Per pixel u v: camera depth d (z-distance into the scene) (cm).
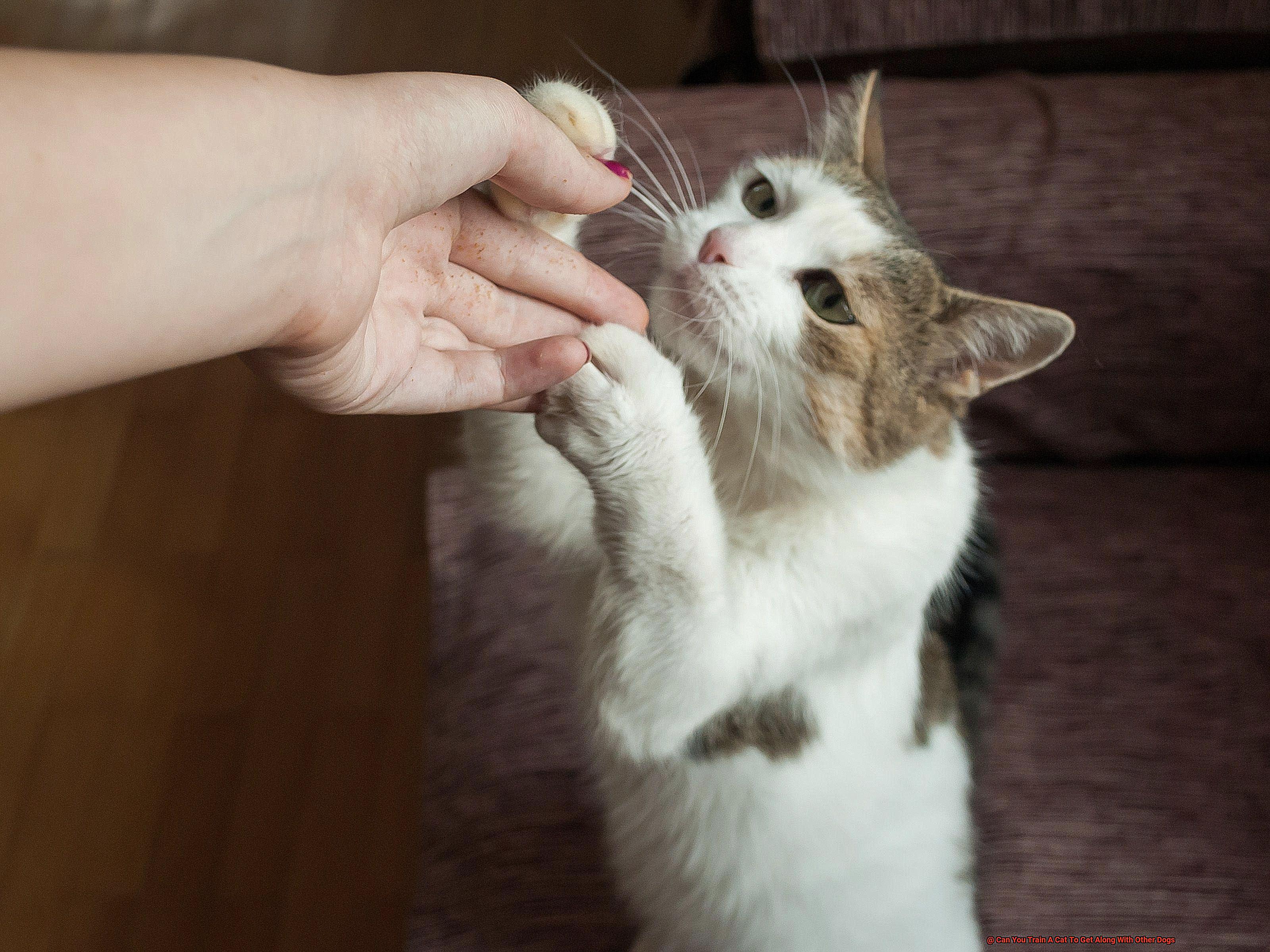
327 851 59
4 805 59
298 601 65
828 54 55
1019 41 54
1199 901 43
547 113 29
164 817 59
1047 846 44
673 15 87
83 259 18
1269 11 51
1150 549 49
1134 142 47
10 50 18
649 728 34
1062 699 46
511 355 28
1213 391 50
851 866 40
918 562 36
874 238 37
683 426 30
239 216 20
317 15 85
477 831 44
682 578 31
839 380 36
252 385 71
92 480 68
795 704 37
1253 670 47
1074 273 47
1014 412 52
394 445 70
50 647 63
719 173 48
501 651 47
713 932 42
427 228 28
